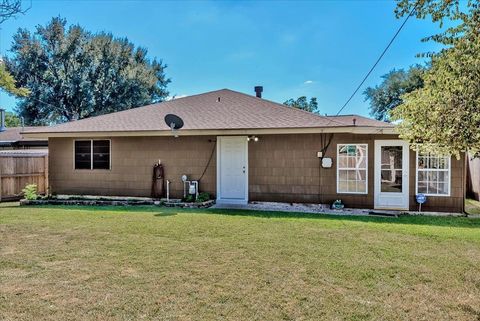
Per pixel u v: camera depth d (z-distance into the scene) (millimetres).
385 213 8570
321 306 3303
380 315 3137
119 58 30281
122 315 3111
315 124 9414
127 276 4043
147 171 10867
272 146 9914
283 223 7086
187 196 10219
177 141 10633
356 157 9320
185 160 10578
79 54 29016
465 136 3748
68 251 5031
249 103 12141
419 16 4004
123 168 11047
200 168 10484
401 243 5535
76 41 28953
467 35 3797
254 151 10062
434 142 4297
